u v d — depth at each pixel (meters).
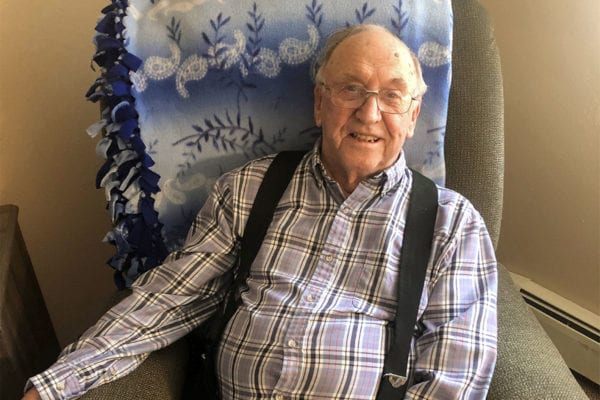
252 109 1.07
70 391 0.84
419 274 0.95
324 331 0.92
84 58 1.28
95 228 1.47
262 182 1.04
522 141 1.49
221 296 1.06
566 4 1.28
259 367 0.92
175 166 1.08
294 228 1.01
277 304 0.96
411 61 0.96
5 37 1.21
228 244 1.04
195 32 1.00
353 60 0.93
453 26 1.10
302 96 1.07
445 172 1.13
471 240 0.98
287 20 1.02
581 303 1.48
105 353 0.88
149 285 1.00
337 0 1.03
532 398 0.84
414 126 1.04
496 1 1.43
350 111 0.94
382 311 0.95
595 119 1.30
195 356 1.05
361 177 1.00
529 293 1.55
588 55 1.27
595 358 1.43
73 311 1.59
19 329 1.17
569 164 1.39
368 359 0.90
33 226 1.42
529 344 0.95
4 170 1.34
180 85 1.03
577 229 1.43
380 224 0.98
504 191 1.58
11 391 1.09
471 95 1.10
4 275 1.06
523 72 1.42
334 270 0.98
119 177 1.04
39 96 1.29
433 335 0.93
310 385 0.90
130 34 0.99
